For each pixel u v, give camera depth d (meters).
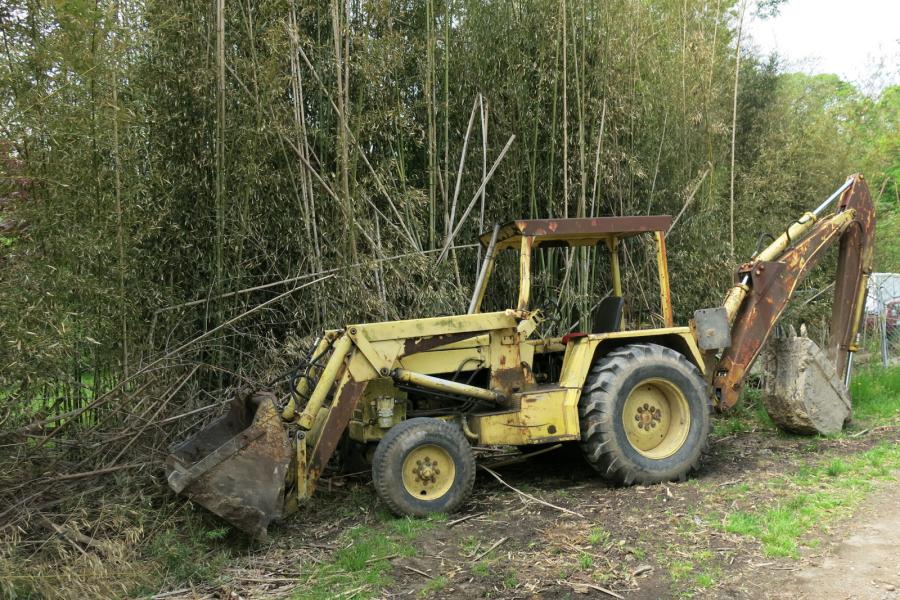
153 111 4.65
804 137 9.70
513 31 6.01
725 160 8.60
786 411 5.16
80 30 3.65
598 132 6.25
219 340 4.80
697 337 4.64
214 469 3.38
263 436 3.49
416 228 5.61
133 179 4.40
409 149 5.91
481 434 4.11
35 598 2.87
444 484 3.83
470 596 2.80
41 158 3.75
